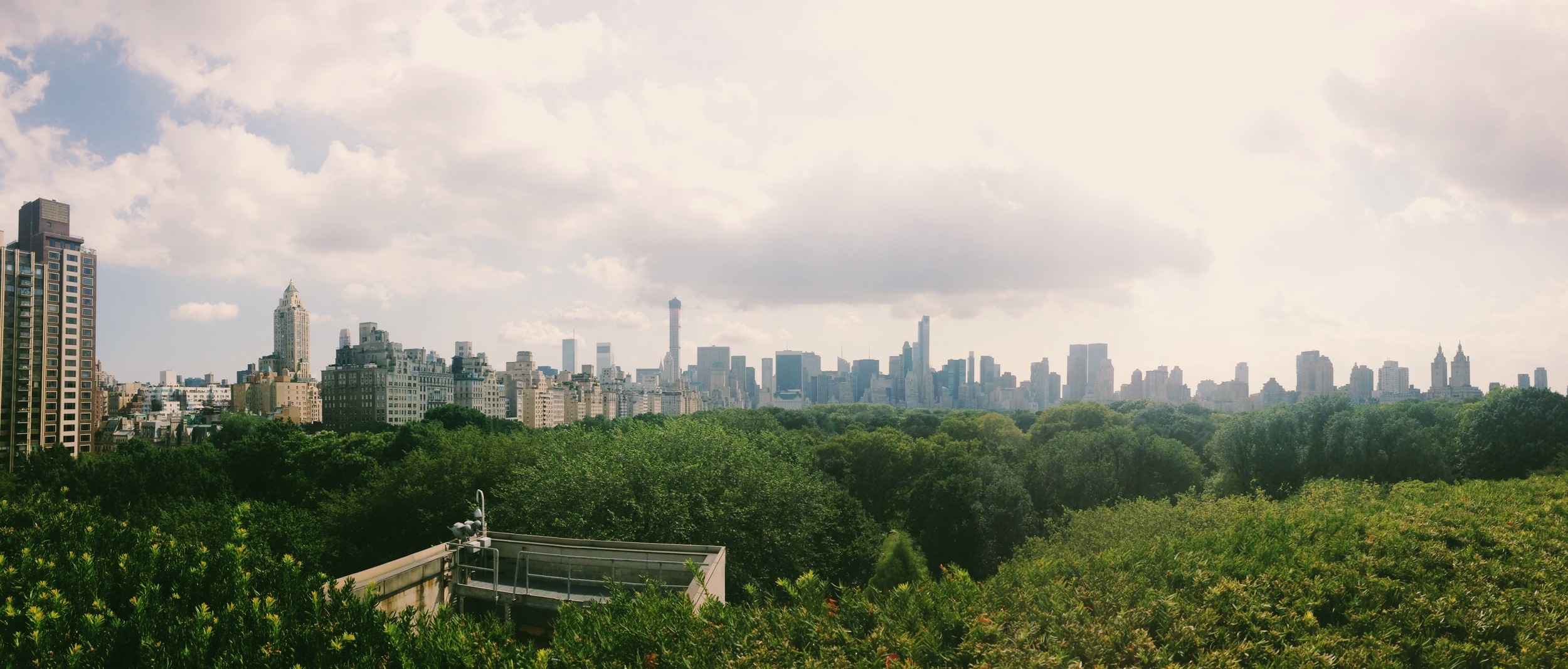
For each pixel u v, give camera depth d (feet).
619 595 37.96
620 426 237.86
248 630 29.07
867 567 131.44
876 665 30.86
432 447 191.21
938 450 210.79
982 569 132.98
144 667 26.32
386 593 49.88
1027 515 135.13
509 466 142.61
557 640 32.30
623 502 100.68
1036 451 173.47
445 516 128.77
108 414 620.90
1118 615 35.73
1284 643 35.60
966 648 32.42
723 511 101.45
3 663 25.94
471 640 29.27
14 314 280.72
